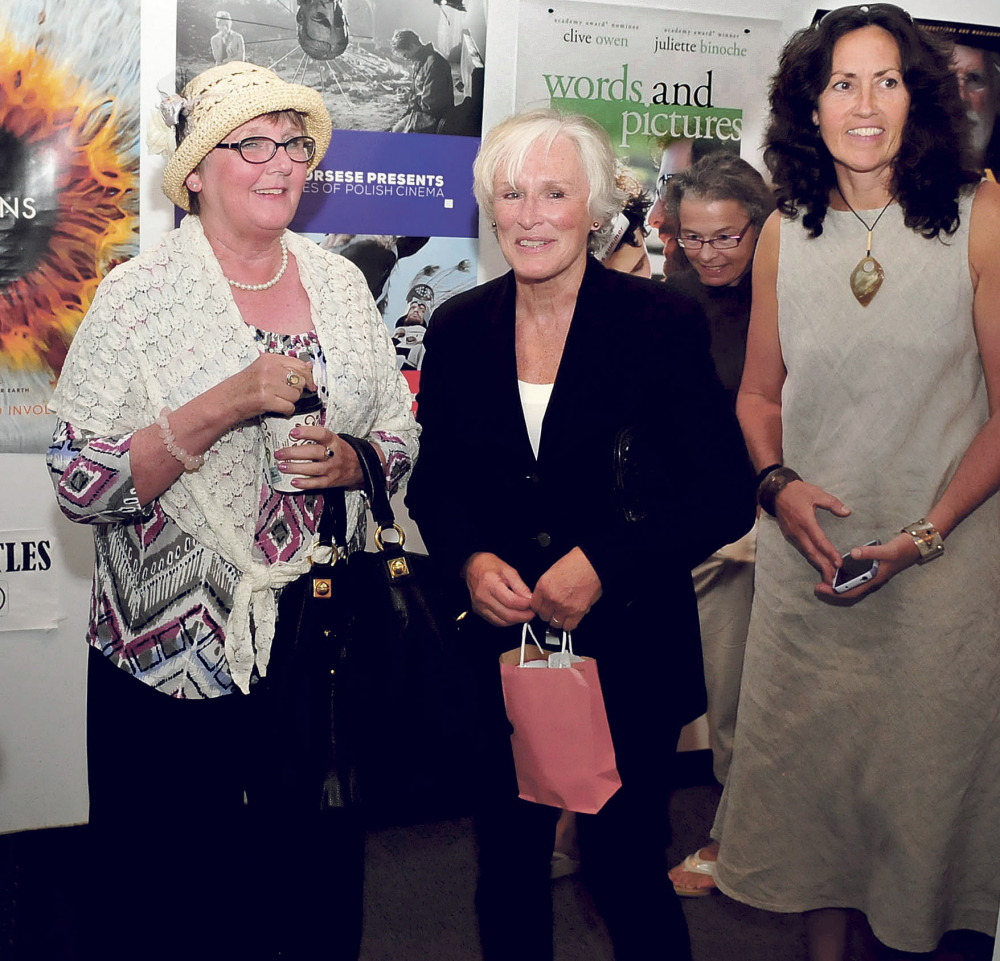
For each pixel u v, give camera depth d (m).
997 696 1.81
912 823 1.84
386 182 2.36
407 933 2.19
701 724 2.85
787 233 1.91
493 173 1.52
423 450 1.72
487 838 1.62
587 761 1.48
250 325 1.52
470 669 1.54
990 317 1.73
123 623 1.49
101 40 2.15
